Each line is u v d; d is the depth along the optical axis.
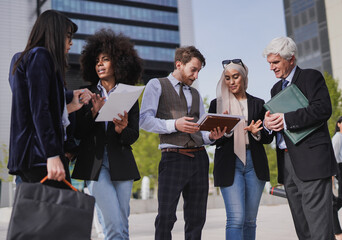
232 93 3.37
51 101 1.94
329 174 2.67
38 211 1.70
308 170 2.70
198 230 2.99
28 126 1.89
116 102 2.35
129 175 2.62
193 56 3.04
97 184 2.53
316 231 2.68
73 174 2.59
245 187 3.21
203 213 3.02
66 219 1.74
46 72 1.90
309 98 2.77
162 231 2.85
